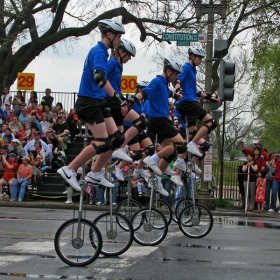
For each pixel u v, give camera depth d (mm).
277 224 12586
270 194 17094
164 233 8938
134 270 7020
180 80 10258
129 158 8680
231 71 14469
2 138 18312
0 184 16938
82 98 7180
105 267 7184
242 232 10805
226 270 7121
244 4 21531
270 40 22359
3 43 22188
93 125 7180
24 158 16875
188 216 9891
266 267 7371
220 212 15328
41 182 17562
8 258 7543
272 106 35719
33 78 20484
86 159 7211
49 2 23344
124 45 8469
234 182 18344
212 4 15242
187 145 9742
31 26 22531
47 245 8422
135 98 8828
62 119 19547
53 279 6469
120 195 15055
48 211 14523
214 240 9586
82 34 23125
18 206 16375
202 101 15422
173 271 6992
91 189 15797
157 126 9266
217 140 39500
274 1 21469
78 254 7457
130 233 8008
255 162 16062
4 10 21656
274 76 33812
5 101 20766
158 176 9641
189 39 14844
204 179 15781
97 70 7004
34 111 18797
